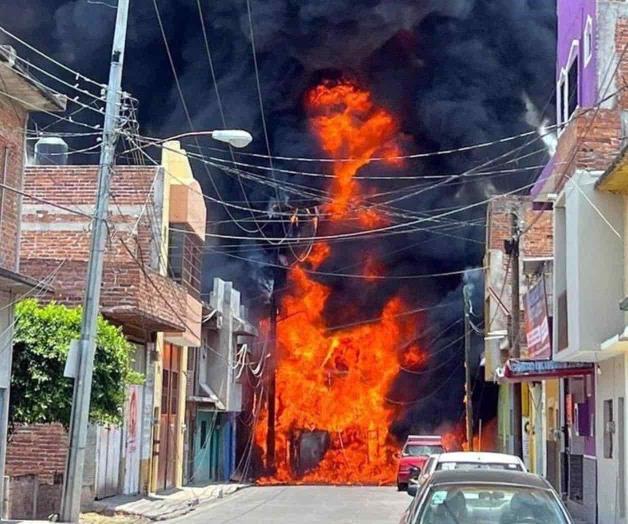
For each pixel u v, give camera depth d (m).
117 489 27.20
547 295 25.39
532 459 33.84
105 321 22.48
